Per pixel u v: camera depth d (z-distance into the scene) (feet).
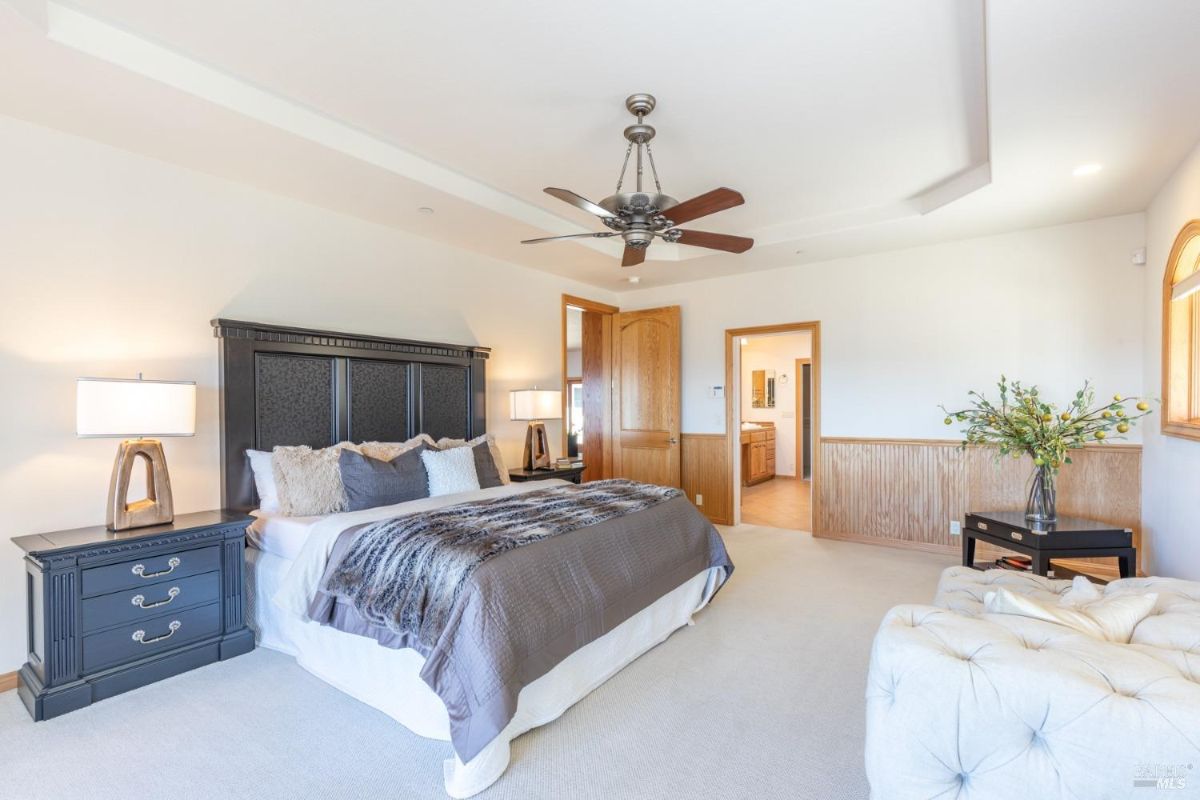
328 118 8.95
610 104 8.51
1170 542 10.64
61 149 8.39
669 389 19.22
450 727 5.89
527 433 16.01
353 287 12.23
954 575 7.24
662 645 9.30
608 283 19.29
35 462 8.13
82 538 7.73
